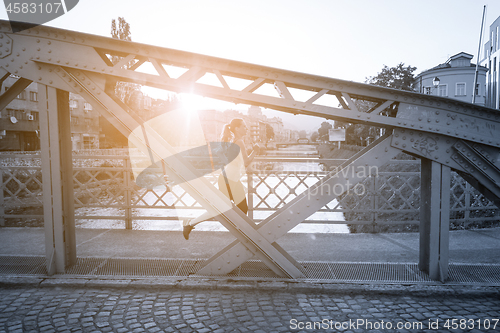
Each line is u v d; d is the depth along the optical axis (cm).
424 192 393
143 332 275
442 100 348
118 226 667
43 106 363
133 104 3042
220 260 381
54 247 383
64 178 397
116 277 374
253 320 296
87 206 623
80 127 5850
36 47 346
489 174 362
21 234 581
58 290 353
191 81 344
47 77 355
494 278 382
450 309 321
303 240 559
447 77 5503
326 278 378
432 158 364
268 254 370
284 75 345
